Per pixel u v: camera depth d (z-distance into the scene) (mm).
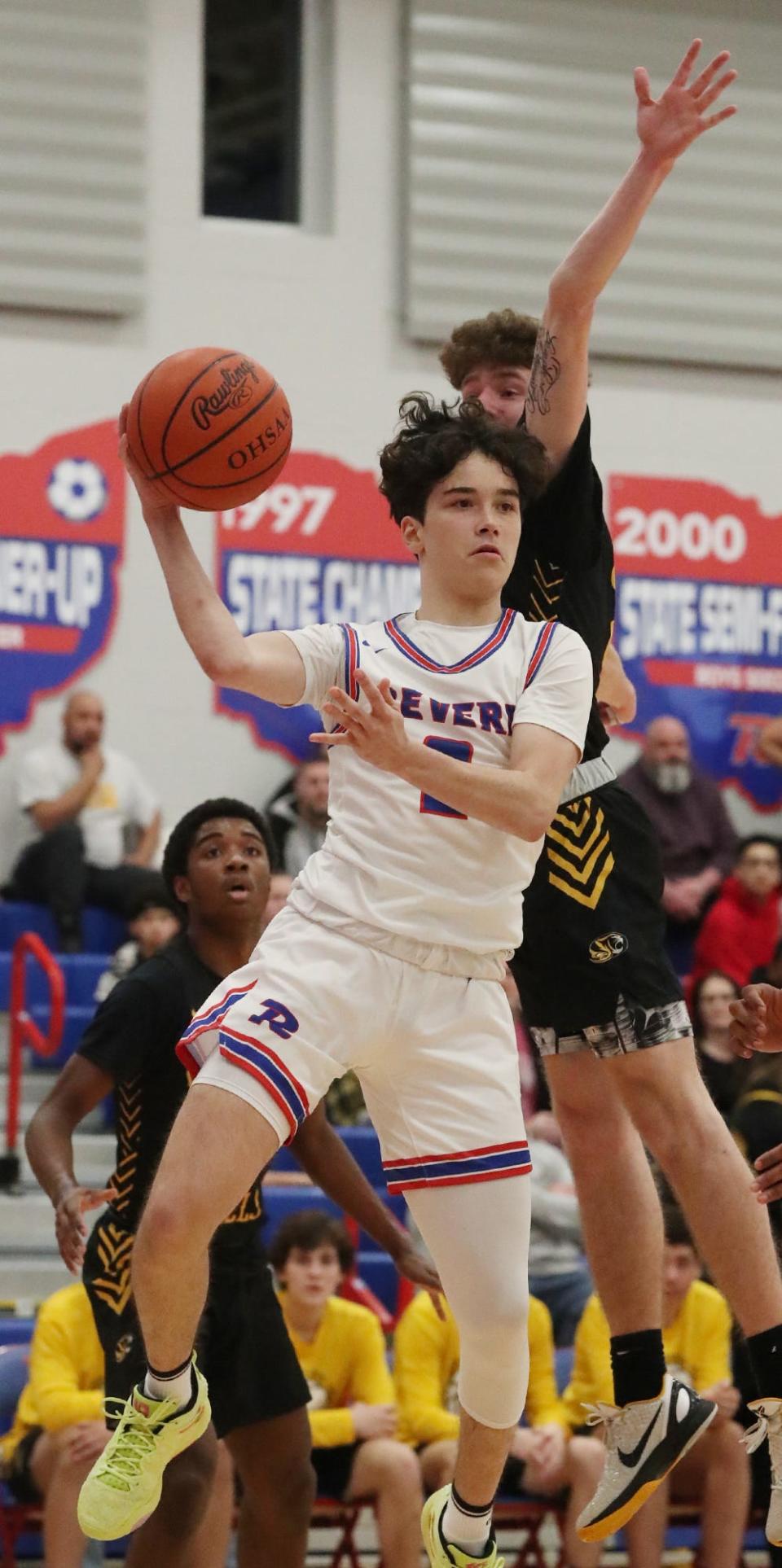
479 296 17906
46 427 16906
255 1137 4941
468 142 17969
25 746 16594
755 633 18500
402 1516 10164
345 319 17688
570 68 18281
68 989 15000
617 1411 6055
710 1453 10711
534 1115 13875
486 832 5172
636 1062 5863
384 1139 5375
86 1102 7199
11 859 16422
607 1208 6090
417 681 5266
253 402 5270
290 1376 7410
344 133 17797
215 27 18016
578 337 5746
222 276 17469
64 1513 9461
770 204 18828
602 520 6137
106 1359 7078
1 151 16953
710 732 18281
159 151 17438
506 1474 10703
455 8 18000
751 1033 6320
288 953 5141
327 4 18000
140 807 16250
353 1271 10867
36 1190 13008
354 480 17562
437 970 5176
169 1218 4852
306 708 17375
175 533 5293
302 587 17344
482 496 5344
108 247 17141
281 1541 7512
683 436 18500
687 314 18516
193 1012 7234
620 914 5938
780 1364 5594
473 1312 5277
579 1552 10477
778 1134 11547
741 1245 5695
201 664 5074
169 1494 6762
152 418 5203
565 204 18203
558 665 5316
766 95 18844
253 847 7480
